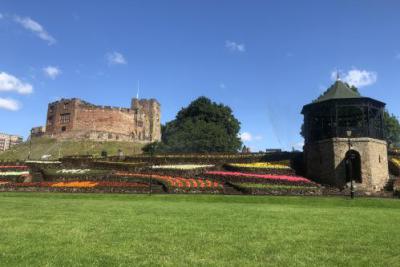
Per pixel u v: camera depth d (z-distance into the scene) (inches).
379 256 359.6
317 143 1610.5
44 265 307.6
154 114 4948.3
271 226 530.6
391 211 816.3
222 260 333.4
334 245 406.0
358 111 1721.2
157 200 1020.5
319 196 1163.3
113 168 1839.3
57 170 1801.2
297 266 319.3
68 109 4168.3
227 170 1680.6
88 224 525.7
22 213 652.7
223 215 658.2
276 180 1382.9
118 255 345.4
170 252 361.7
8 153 3528.5
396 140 2721.5
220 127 3117.6
